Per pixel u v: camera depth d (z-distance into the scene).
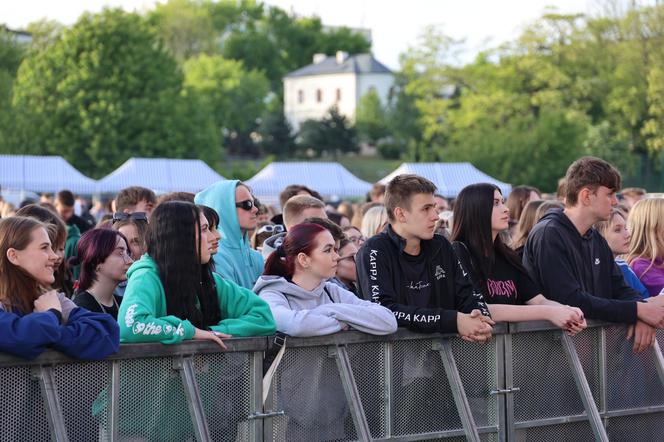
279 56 142.00
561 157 61.53
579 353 5.71
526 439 5.46
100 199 32.38
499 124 66.94
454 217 5.93
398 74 112.31
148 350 4.39
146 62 65.44
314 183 33.12
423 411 5.16
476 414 5.34
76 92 64.06
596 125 64.06
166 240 4.72
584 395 5.56
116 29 64.75
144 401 4.39
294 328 4.77
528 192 9.82
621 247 7.25
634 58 58.72
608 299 5.90
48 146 63.50
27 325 4.01
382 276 5.28
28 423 4.10
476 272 5.80
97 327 4.21
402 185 5.30
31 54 72.31
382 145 113.06
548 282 5.89
